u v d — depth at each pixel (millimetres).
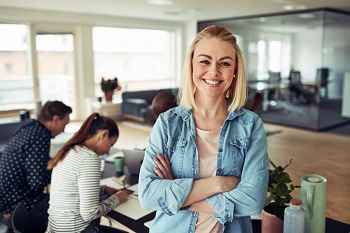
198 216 1089
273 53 7926
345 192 3742
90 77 8344
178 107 1170
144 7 6910
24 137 2064
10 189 2045
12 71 7297
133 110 7629
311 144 5934
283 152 5395
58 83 8023
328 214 3205
